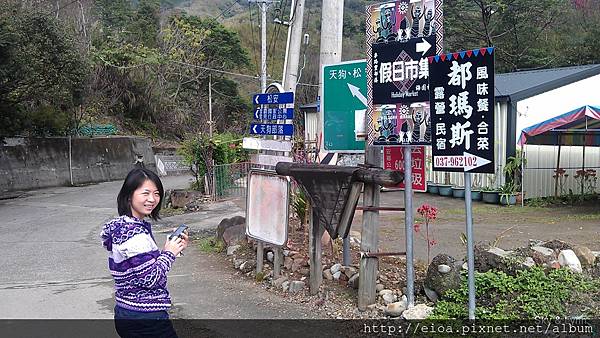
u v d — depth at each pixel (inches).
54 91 801.6
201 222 482.6
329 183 205.3
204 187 657.0
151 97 1360.7
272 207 243.1
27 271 303.9
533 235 375.2
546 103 620.1
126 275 116.0
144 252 116.2
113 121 1283.2
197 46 1423.5
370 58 207.5
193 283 255.4
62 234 441.1
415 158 201.5
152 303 117.2
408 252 193.5
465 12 1175.0
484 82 166.6
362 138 230.8
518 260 200.5
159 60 1320.1
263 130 302.0
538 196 613.3
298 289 229.5
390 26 201.2
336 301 211.8
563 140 619.2
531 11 1134.4
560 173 625.9
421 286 210.1
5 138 889.5
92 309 226.4
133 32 1417.3
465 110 171.0
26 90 770.8
